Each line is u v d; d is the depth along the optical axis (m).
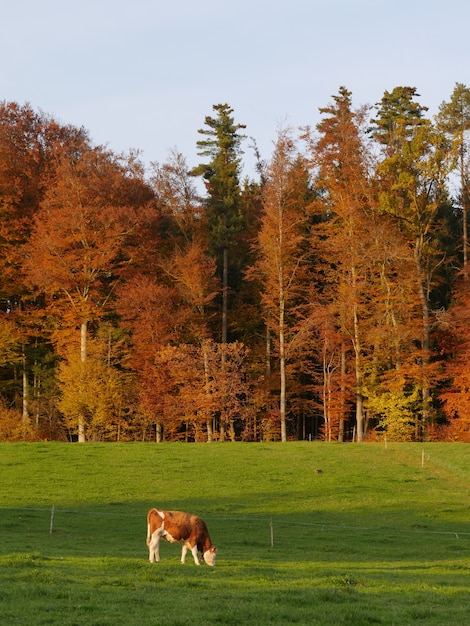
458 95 78.56
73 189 63.56
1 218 67.25
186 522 22.75
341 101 68.19
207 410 63.25
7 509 35.41
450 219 86.81
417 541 30.78
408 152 63.03
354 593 17.39
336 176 65.19
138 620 13.91
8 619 13.76
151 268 68.44
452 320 64.06
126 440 66.00
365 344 64.44
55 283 61.28
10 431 64.75
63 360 68.44
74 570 19.70
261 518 35.25
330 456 48.59
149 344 63.94
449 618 14.98
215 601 15.78
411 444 52.88
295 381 71.06
